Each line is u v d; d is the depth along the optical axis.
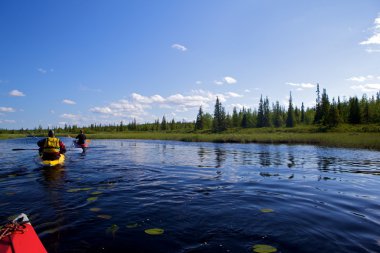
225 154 17.09
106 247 3.43
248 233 3.90
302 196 6.11
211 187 7.04
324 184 7.48
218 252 3.30
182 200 5.70
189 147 24.80
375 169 10.38
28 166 10.64
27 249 2.85
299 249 3.38
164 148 23.27
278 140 35.25
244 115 92.31
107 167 10.56
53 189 6.68
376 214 4.81
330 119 66.00
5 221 4.38
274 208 5.14
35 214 4.72
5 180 7.82
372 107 74.00
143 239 3.67
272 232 3.94
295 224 4.27
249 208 5.14
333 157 15.10
